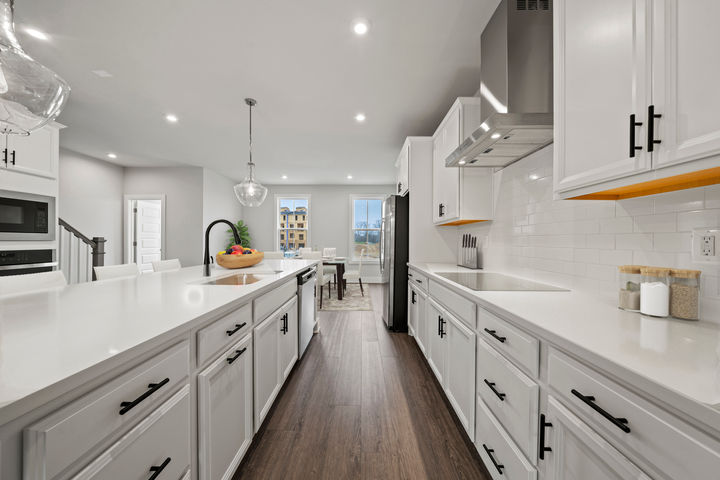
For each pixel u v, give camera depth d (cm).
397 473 138
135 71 245
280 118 343
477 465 143
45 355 61
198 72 247
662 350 70
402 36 203
